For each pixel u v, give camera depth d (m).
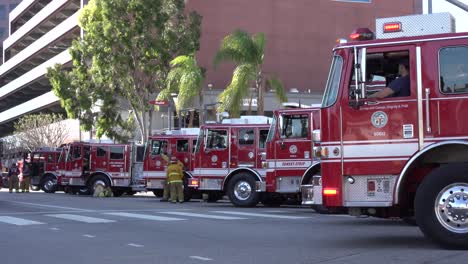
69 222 19.72
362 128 12.32
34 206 28.23
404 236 15.09
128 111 57.50
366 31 12.62
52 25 85.81
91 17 47.28
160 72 47.22
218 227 17.94
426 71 12.00
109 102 49.06
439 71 11.94
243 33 39.16
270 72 61.84
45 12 81.75
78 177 42.47
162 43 46.09
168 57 46.72
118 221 20.05
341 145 12.48
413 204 12.91
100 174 41.88
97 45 46.16
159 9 46.06
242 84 37.66
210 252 12.75
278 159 25.86
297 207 28.50
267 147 26.20
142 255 12.45
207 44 59.72
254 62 38.91
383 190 12.21
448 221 11.62
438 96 11.87
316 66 63.78
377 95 12.24
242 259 11.70
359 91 12.21
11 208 26.81
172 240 14.87
